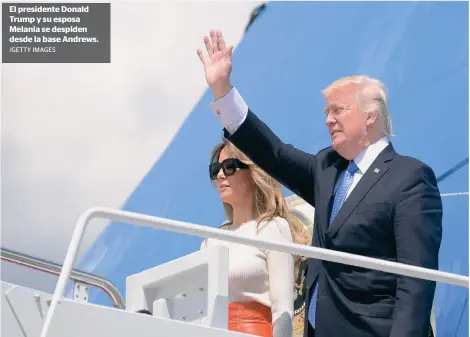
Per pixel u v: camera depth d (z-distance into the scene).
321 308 15.42
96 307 13.83
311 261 16.09
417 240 15.21
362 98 16.41
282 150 16.77
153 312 16.69
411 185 15.59
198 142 34.41
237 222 17.75
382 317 15.01
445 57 28.42
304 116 31.12
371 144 16.34
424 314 14.73
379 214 15.48
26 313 16.45
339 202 16.14
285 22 33.34
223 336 14.45
